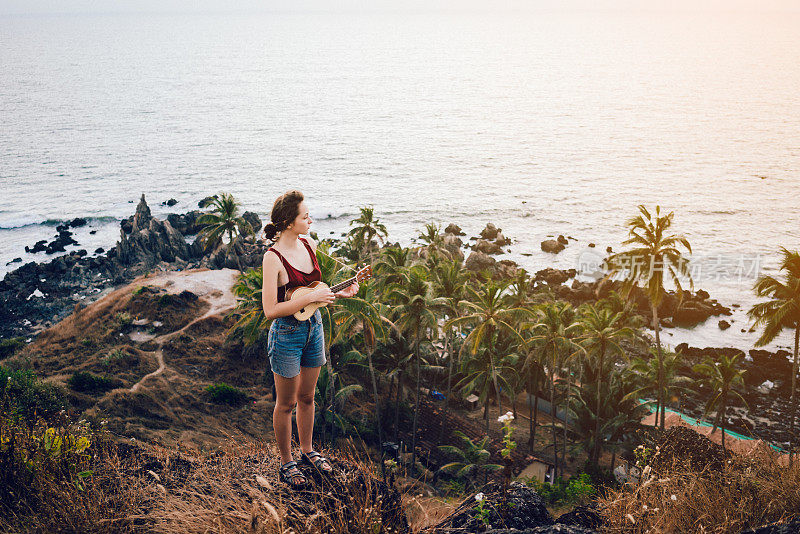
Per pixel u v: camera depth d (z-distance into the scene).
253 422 43.81
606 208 170.25
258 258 102.81
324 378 40.47
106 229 137.88
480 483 39.66
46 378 44.97
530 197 182.75
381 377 54.91
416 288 46.31
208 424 42.59
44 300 91.88
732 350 83.62
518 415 62.66
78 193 174.50
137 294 57.53
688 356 81.75
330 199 178.12
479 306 48.47
